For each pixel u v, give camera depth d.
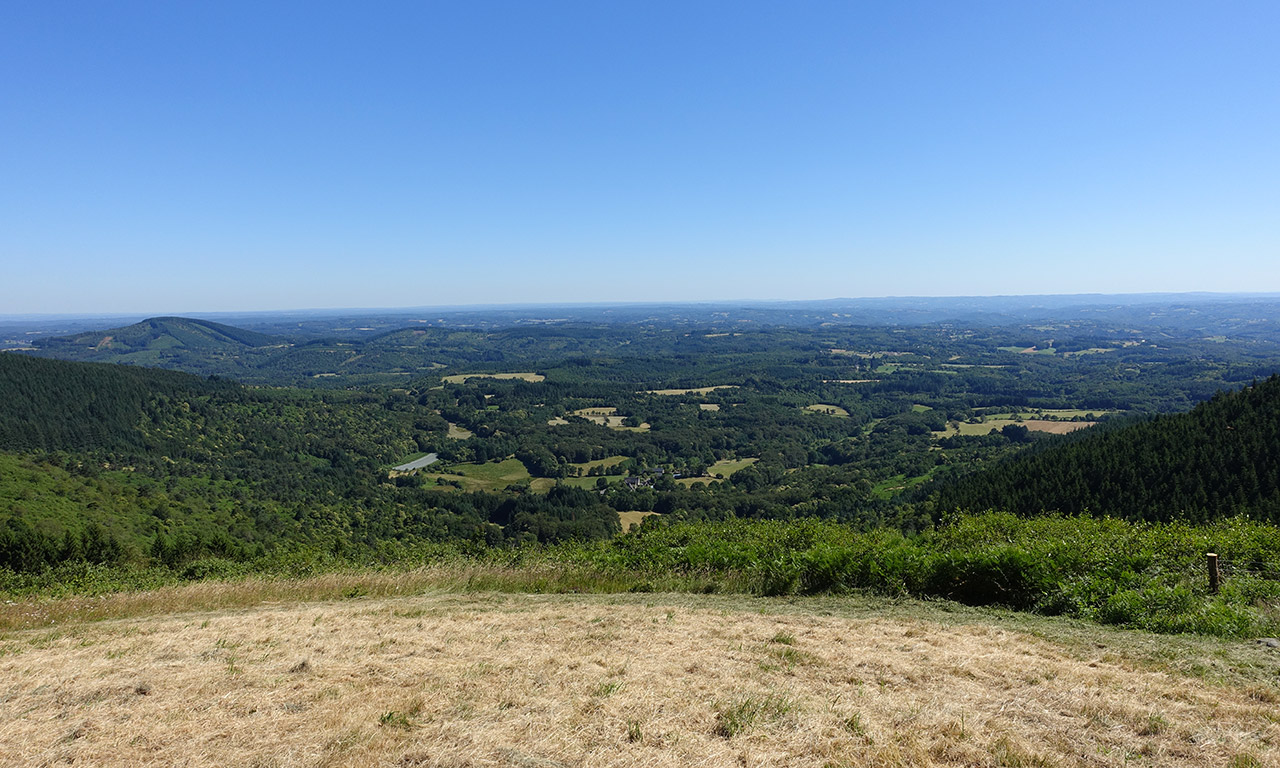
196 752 4.96
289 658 7.62
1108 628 8.66
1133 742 5.02
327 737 5.14
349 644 8.29
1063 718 5.48
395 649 8.00
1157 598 9.06
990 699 5.92
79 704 6.13
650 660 7.29
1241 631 8.05
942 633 8.40
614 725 5.36
